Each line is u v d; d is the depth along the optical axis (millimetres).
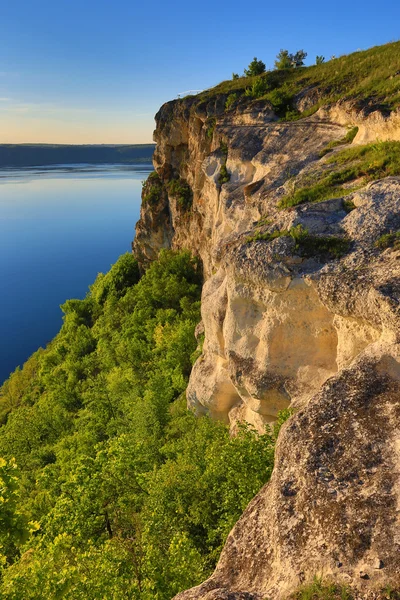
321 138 24359
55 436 36375
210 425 19625
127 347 39531
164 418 25734
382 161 16594
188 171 45625
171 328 37375
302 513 7520
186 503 14500
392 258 11266
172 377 31375
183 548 11305
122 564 11938
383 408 8453
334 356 13195
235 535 8586
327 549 6809
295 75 35219
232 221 23656
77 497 16000
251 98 34625
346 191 15992
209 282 20641
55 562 11836
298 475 8078
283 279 13141
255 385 14727
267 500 8711
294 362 13977
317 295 12711
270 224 15305
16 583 10164
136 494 15992
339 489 7508
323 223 13766
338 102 24672
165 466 16422
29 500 23812
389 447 7820
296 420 8992
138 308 44500
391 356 9133
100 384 36250
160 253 48344
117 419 30781
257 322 14906
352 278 11094
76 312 60125
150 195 52000
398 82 22250
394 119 18797
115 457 16438
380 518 6828
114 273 59531
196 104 40594
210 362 20750
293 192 18203
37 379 53875
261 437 12906
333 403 8914
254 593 7082
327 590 6227
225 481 14172
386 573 6121
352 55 33062
